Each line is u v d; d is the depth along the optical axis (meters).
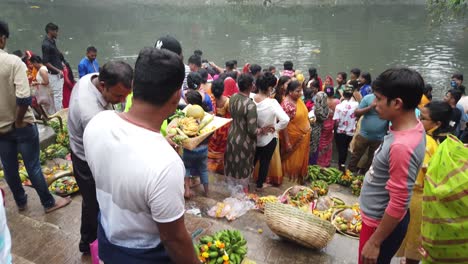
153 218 1.45
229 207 4.20
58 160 5.63
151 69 1.46
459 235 2.23
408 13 27.80
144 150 1.43
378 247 2.22
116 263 1.62
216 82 5.22
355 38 20.91
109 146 1.50
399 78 2.02
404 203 2.07
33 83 7.61
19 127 3.49
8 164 3.66
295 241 3.41
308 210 4.28
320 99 6.03
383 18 26.41
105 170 1.52
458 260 2.29
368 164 6.23
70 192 4.51
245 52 18.56
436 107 2.97
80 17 27.66
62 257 3.17
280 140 5.61
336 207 4.33
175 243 1.49
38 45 18.33
